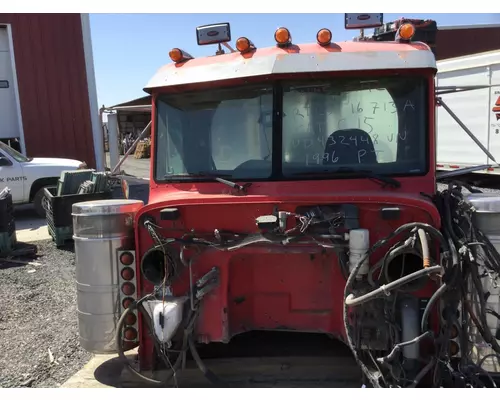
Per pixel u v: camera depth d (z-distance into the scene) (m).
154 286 2.96
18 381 3.46
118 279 3.07
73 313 4.83
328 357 3.29
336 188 3.04
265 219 2.67
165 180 3.34
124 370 3.26
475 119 11.04
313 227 2.69
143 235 2.97
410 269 2.72
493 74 10.54
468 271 2.59
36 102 13.82
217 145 3.26
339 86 3.09
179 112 3.35
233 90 3.21
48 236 8.50
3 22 13.23
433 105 3.05
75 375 3.40
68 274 6.21
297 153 3.12
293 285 2.98
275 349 3.44
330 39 3.14
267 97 3.13
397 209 2.59
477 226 2.69
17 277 6.08
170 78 3.33
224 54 3.44
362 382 2.86
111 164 4.02
